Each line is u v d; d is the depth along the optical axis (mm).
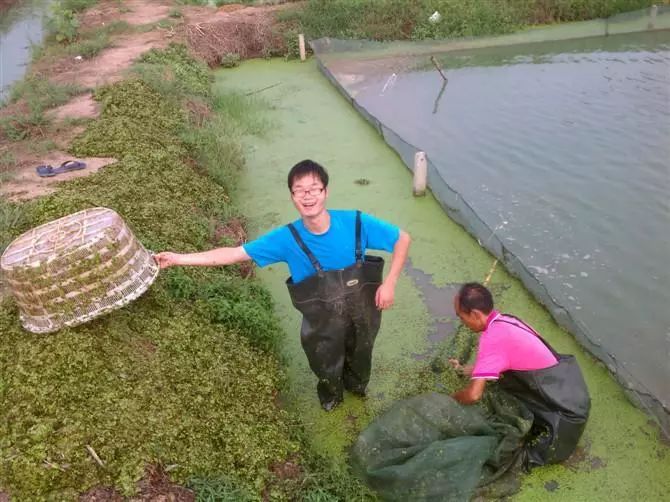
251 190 7027
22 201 5359
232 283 4773
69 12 12172
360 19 12898
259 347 4293
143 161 6320
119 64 9805
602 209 6539
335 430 3953
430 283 5383
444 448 3391
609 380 4266
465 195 6930
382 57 11703
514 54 11992
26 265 3244
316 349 3641
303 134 8562
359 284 3414
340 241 3275
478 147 8094
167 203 5551
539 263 5672
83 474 2904
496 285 5316
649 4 13570
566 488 3518
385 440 3604
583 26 12906
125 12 13719
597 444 3789
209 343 3934
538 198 6812
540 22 13453
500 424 3611
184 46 11367
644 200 6695
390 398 4184
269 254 3379
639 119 8703
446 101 9688
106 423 3127
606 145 7984
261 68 11828
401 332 4809
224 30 12312
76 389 3252
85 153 6539
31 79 9312
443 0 13219
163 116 7625
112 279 3402
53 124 7266
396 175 7324
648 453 3723
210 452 3240
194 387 3549
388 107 9500
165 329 3842
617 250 5844
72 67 9789
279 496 3188
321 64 11266
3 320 3662
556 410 3518
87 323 3555
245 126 8562
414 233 6113
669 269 5535
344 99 9945
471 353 4559
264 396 3793
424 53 12000
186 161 6820
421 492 3367
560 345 4625
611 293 5238
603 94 9664
